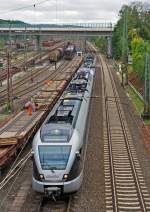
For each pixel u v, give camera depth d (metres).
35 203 23.41
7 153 28.80
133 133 40.22
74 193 24.78
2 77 87.25
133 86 71.75
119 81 85.44
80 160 25.02
